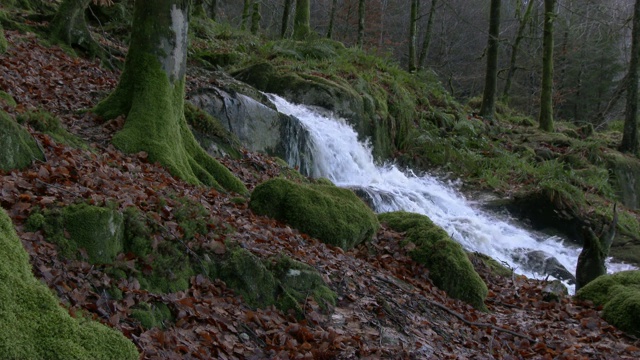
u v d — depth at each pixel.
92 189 5.82
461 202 17.02
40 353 2.62
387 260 8.59
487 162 19.50
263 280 5.89
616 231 17.14
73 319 2.90
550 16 24.69
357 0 40.16
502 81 42.47
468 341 6.97
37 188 5.32
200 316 5.02
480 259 11.03
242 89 14.37
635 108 24.69
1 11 13.20
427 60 44.03
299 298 6.06
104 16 16.97
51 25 13.26
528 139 22.95
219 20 32.00
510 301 9.47
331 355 5.28
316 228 8.03
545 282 10.66
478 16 45.03
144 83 8.93
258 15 28.27
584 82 39.75
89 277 4.59
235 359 4.74
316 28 43.34
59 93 10.21
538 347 7.43
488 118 23.91
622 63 41.28
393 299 7.11
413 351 5.91
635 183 23.17
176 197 6.54
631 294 9.02
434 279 8.57
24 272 2.85
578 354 7.42
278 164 12.35
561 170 19.55
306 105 16.81
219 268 5.73
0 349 2.45
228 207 7.87
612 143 25.56
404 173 18.30
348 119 17.14
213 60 17.86
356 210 8.60
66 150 6.91
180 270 5.41
